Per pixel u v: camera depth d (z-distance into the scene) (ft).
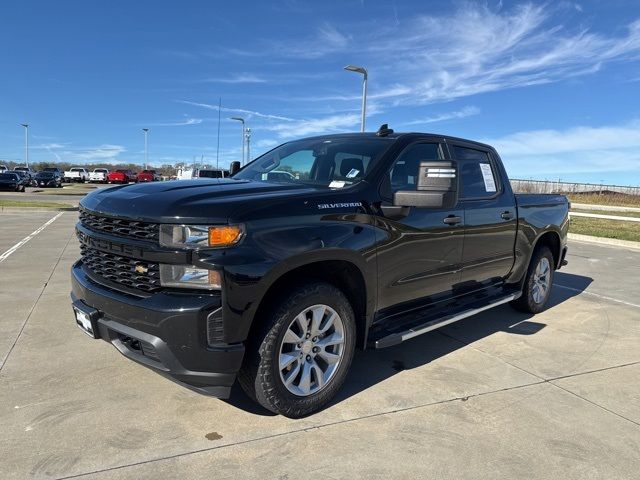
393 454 9.37
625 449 9.82
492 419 10.82
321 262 10.78
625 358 14.74
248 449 9.36
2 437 9.46
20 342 14.32
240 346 9.32
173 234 9.23
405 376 12.96
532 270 18.61
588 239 45.11
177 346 9.12
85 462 8.77
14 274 23.12
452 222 13.97
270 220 9.75
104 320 10.34
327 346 10.95
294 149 14.92
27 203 72.28
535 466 9.17
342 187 11.78
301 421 10.45
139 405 10.87
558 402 11.73
